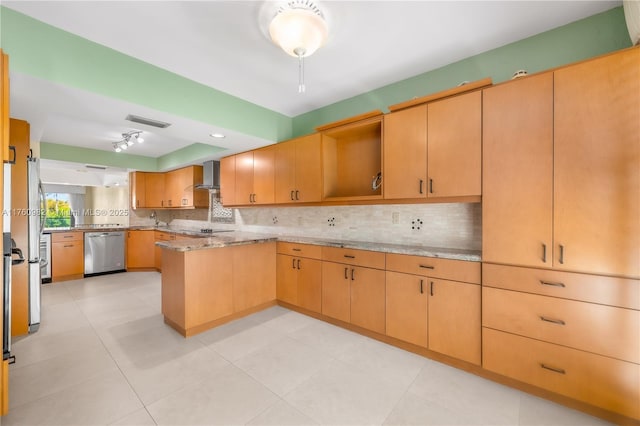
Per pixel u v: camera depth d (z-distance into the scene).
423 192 2.27
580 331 1.61
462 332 2.05
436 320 2.17
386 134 2.50
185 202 5.27
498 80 2.20
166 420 1.57
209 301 2.80
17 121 2.63
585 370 1.60
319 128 2.99
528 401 1.74
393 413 1.64
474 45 2.16
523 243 1.80
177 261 2.72
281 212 4.04
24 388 1.84
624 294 1.50
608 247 1.54
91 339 2.57
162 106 2.39
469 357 2.02
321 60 2.33
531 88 1.78
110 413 1.62
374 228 2.99
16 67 1.70
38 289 2.77
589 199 1.59
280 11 1.70
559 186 1.68
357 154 3.07
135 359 2.22
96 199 7.11
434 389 1.86
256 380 1.95
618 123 1.51
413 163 2.33
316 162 3.06
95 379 1.95
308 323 2.94
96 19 1.79
